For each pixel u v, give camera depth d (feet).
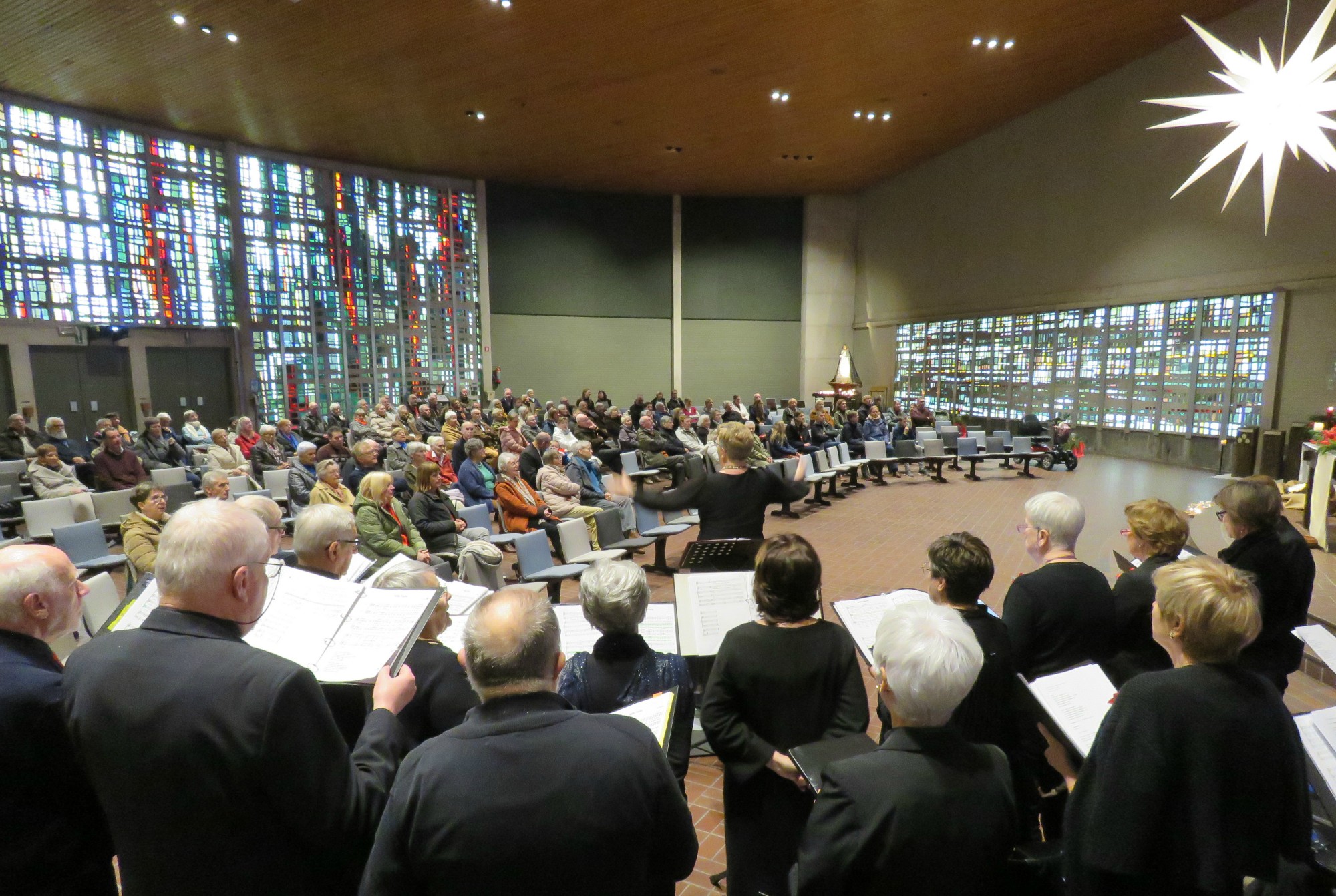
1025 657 7.64
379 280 60.29
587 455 26.61
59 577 5.14
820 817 4.47
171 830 4.15
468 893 3.81
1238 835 4.60
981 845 4.36
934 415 57.31
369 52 36.65
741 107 47.24
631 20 34.19
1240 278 39.22
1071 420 51.83
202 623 4.50
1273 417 38.11
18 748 4.58
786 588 6.51
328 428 41.81
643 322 72.18
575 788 3.93
